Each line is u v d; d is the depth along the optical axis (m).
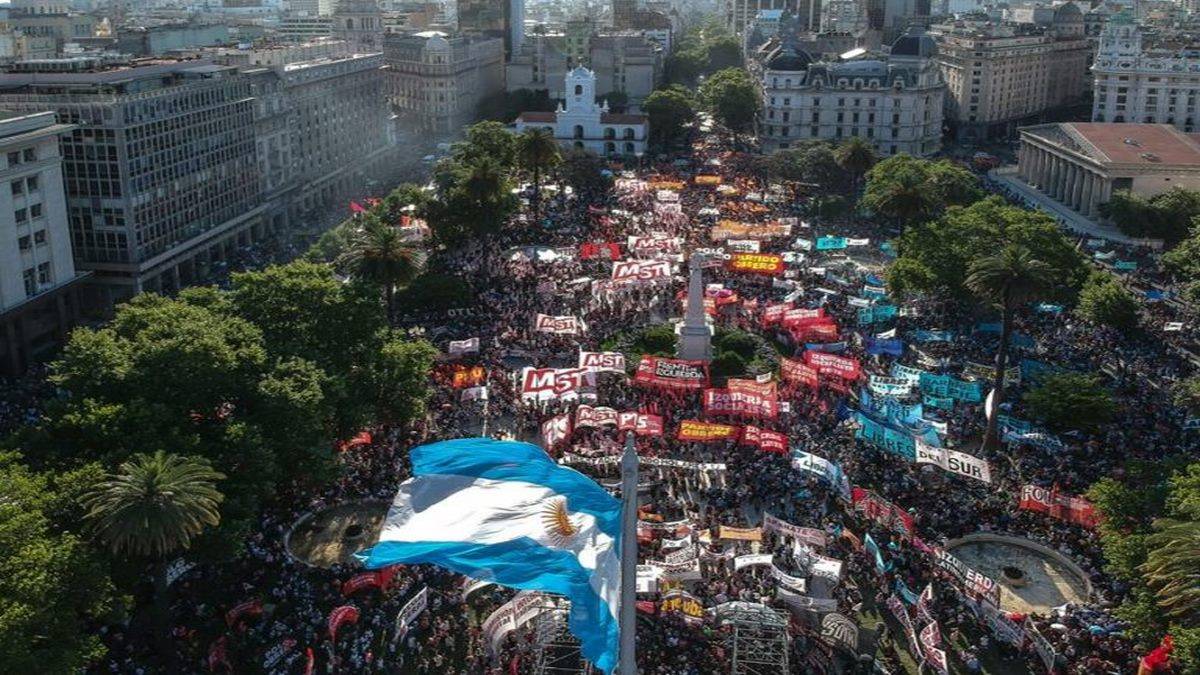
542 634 93.94
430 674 94.75
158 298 132.50
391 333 143.25
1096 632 98.31
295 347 129.38
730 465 129.38
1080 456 133.38
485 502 70.38
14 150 168.38
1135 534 101.50
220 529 97.12
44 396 155.38
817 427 139.62
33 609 79.31
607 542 68.06
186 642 97.75
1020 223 187.12
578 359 165.50
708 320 178.25
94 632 98.50
